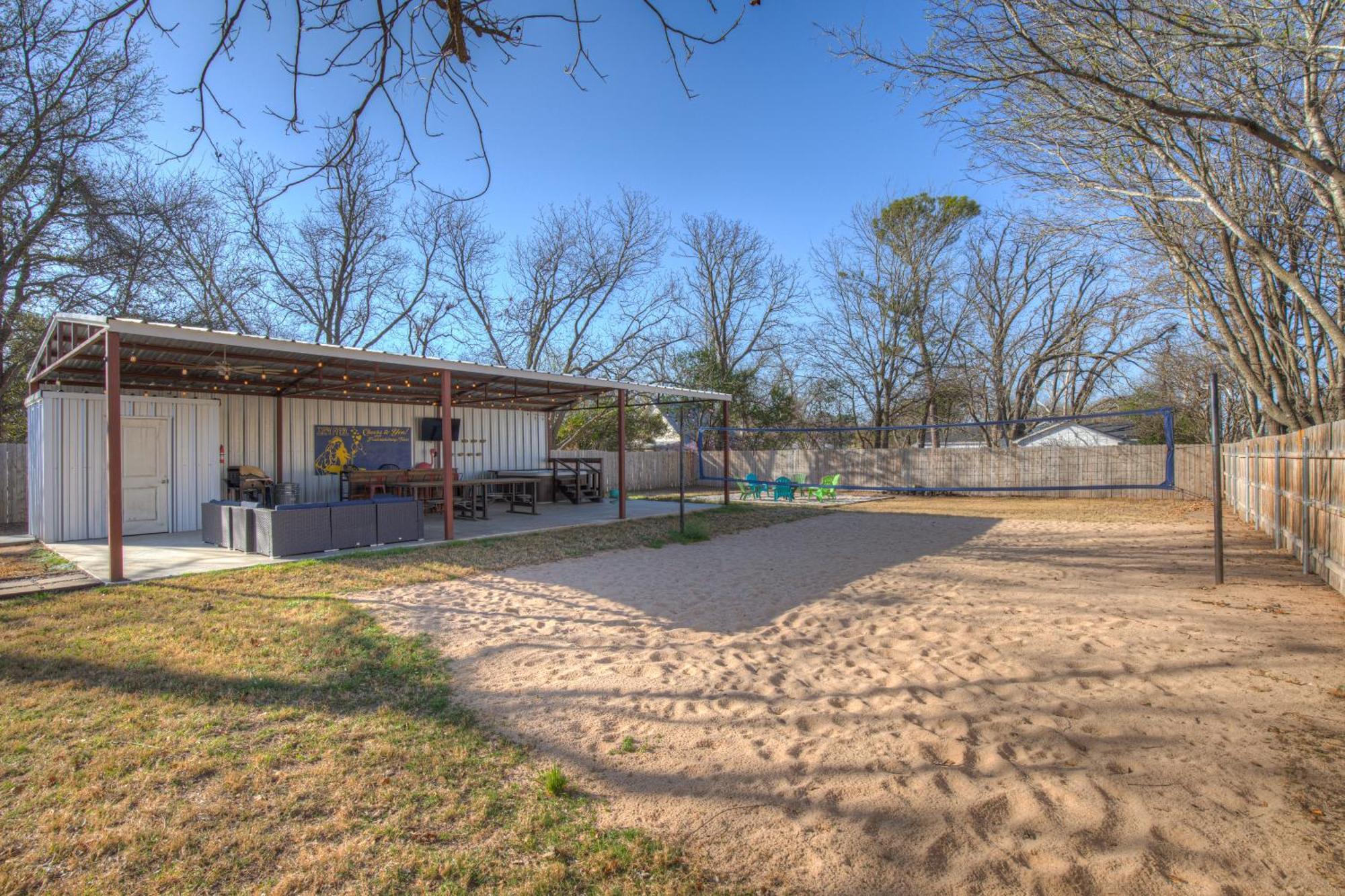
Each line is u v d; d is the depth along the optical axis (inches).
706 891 88.6
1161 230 436.1
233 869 93.0
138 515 417.7
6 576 287.9
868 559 363.6
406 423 589.3
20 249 542.3
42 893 87.9
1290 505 364.8
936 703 154.3
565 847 98.6
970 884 89.2
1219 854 94.6
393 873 92.2
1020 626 221.8
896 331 1079.0
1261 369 536.7
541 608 250.4
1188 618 230.7
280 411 512.4
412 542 389.7
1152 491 775.7
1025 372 1123.3
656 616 239.0
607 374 1159.0
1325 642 199.5
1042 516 598.5
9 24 342.0
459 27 97.8
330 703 154.6
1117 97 224.8
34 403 417.1
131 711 148.1
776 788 115.4
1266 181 412.5
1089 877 90.2
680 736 137.4
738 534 471.2
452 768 122.9
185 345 344.2
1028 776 117.8
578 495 663.1
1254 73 217.2
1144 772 119.0
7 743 131.7
